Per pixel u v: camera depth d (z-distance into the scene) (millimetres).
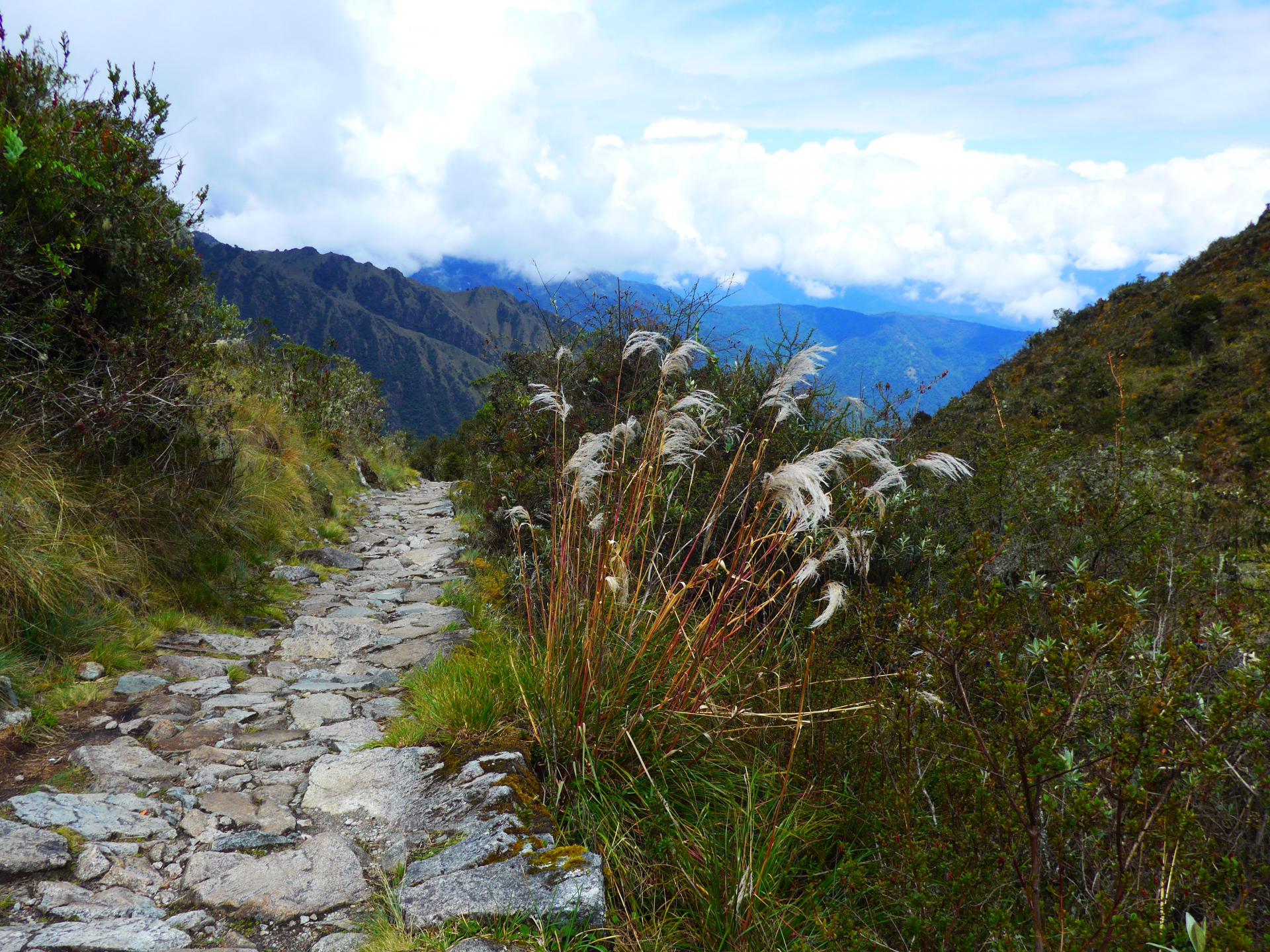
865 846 3291
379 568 8969
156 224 6492
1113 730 2432
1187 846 2363
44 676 4223
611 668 3646
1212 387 20984
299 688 4926
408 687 5047
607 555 3750
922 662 3049
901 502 4848
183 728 4094
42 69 6266
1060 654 2492
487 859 2781
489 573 7863
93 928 2332
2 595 4293
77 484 5484
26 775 3346
